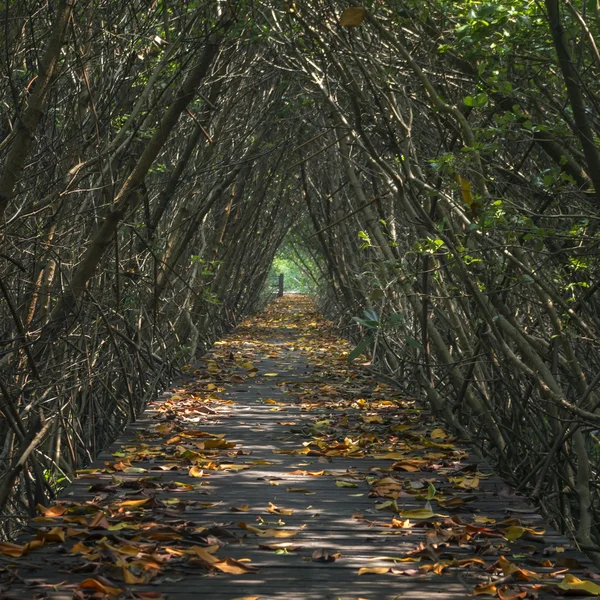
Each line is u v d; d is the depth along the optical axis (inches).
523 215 247.9
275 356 620.7
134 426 328.5
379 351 584.7
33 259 283.7
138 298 431.8
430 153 388.5
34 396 287.4
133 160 368.5
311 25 341.4
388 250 409.1
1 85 262.8
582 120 193.2
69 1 220.1
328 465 266.4
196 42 309.7
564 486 323.9
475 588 148.3
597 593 145.4
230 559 161.8
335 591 149.7
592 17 250.8
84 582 142.3
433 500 218.5
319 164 748.0
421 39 311.9
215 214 672.4
